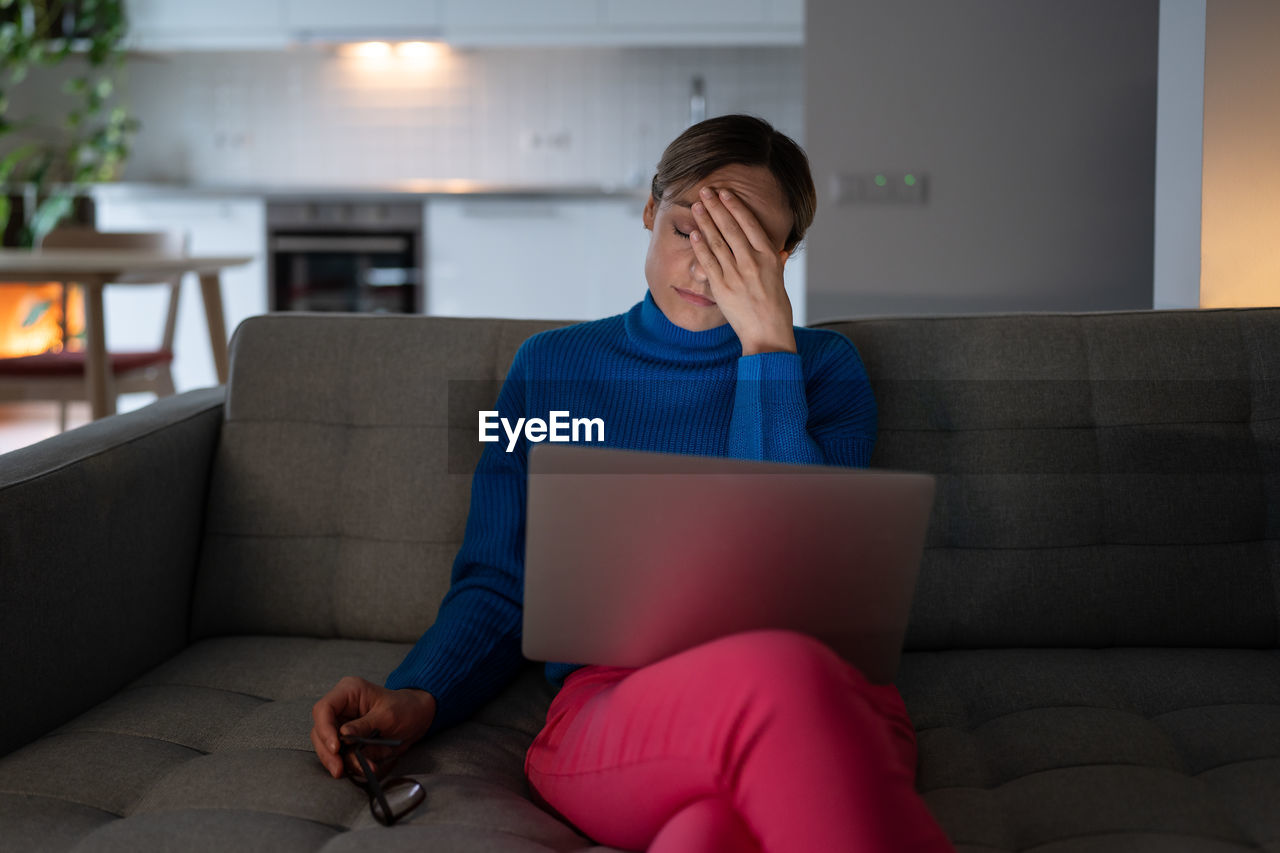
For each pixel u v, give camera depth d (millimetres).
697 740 812
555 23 5473
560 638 940
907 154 3348
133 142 6043
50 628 1182
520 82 5965
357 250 5520
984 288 3385
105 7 5305
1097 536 1400
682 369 1254
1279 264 1857
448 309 5559
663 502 884
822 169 3369
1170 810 950
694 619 911
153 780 1043
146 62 5988
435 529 1453
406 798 968
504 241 5504
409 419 1489
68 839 918
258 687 1281
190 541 1483
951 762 1079
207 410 1562
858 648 915
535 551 915
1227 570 1385
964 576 1396
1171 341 1439
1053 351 1441
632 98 5941
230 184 6000
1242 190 1847
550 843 927
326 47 5887
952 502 1413
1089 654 1360
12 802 979
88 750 1090
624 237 5480
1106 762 1053
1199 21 1843
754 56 5863
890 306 3414
